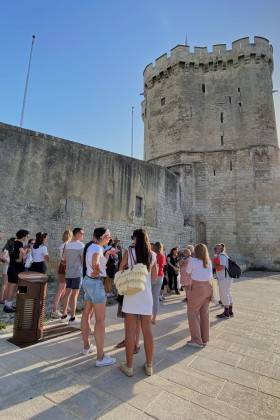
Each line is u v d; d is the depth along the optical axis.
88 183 15.60
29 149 13.27
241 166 23.69
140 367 4.01
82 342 4.97
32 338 4.92
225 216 23.30
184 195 23.91
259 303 8.98
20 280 4.99
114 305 8.27
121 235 17.06
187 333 5.68
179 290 11.21
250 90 24.98
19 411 2.91
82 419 2.79
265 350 4.82
